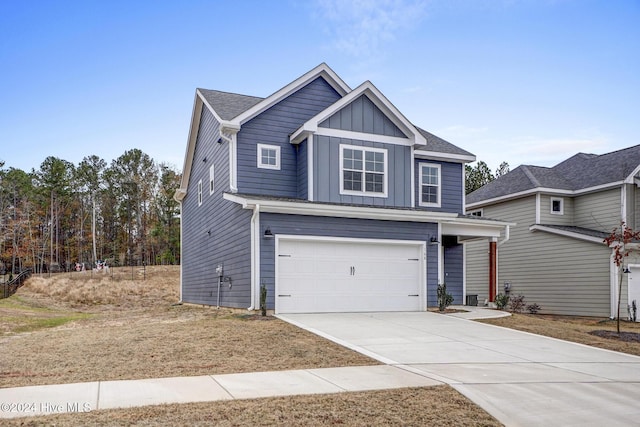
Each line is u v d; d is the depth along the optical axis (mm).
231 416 5504
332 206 14898
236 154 16406
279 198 15914
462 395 6645
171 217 53719
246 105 18438
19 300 25109
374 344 10305
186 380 7156
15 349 9672
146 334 10969
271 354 9156
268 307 14156
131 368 7969
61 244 56531
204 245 20234
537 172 25344
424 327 12695
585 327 14914
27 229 51750
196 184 22078
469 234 18531
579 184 23641
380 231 15828
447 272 19953
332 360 8766
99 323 14492
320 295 14953
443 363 8750
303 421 5449
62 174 56625
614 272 20000
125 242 55344
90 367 8031
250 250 14453
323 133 16516
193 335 10766
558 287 22344
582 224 23562
